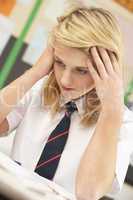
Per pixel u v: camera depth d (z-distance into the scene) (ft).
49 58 3.29
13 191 1.42
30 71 3.33
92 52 2.80
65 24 2.82
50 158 3.05
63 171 3.01
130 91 5.75
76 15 2.87
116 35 2.92
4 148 3.43
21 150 3.20
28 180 1.93
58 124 3.20
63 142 3.11
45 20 5.57
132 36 5.88
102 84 2.89
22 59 5.64
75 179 2.76
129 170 5.38
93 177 2.67
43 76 3.33
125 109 3.35
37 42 5.65
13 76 5.61
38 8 5.59
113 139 2.78
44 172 2.99
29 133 3.27
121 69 2.98
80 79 2.93
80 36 2.73
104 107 2.85
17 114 3.48
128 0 5.82
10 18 5.56
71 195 2.31
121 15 5.78
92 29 2.79
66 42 2.72
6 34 5.57
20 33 5.63
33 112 3.40
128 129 3.21
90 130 3.17
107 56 2.90
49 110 3.33
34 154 3.12
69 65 2.82
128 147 3.15
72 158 3.04
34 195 1.49
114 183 2.94
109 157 2.74
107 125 2.80
